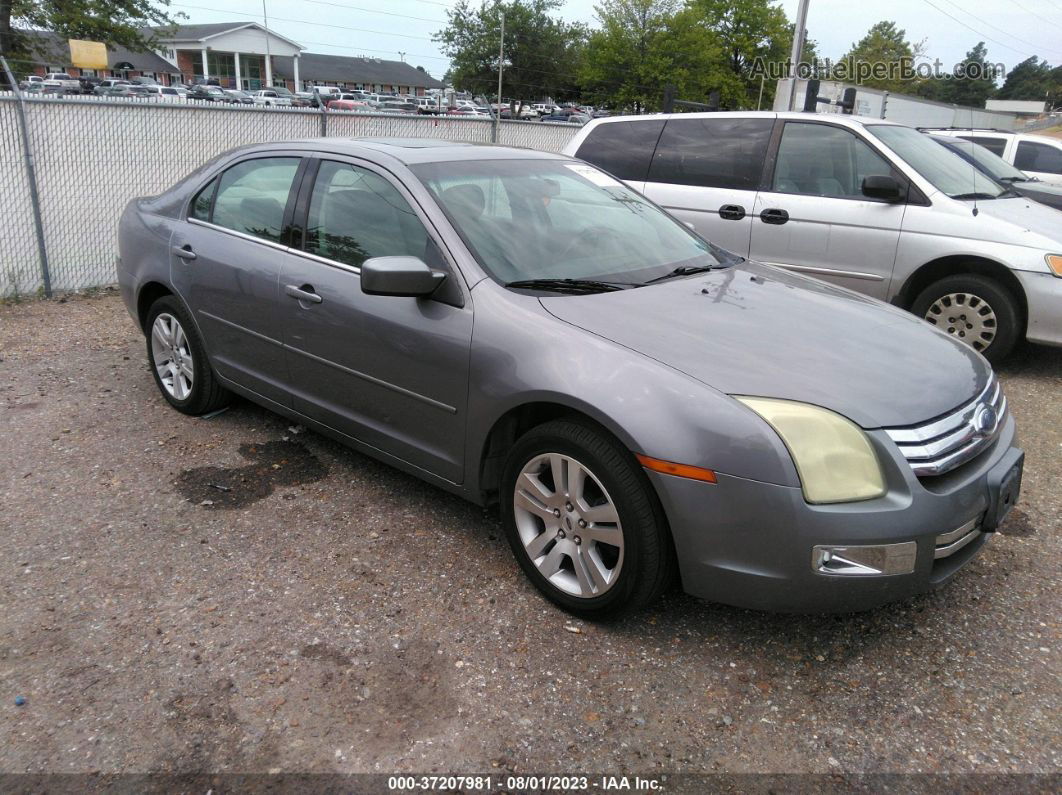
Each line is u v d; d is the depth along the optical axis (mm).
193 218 4453
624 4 50844
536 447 2908
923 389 2693
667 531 2670
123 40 29031
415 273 3051
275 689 2557
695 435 2520
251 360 4121
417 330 3213
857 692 2611
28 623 2836
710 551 2555
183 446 4320
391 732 2398
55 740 2330
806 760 2336
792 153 6418
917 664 2746
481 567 3268
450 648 2773
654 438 2553
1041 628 2941
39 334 6332
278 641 2783
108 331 6480
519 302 3031
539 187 3807
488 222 3389
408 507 3732
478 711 2490
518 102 57969
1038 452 4559
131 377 5371
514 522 3066
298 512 3662
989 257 5602
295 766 2268
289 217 3881
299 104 38062
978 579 3252
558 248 3439
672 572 2744
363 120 10414
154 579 3119
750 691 2609
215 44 75375
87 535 3416
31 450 4215
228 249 4129
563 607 2965
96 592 3025
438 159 3662
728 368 2664
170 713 2445
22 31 26266
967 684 2652
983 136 12711
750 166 6559
